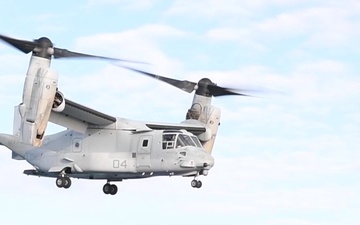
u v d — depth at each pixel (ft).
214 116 524.11
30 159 505.66
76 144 495.41
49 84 433.48
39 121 434.30
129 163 482.28
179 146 472.44
